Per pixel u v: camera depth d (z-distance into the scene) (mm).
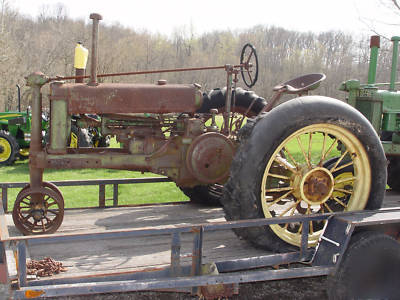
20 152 11117
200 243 2418
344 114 2910
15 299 2115
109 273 2377
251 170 2781
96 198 6676
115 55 26203
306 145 11664
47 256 2812
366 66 22562
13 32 32656
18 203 3264
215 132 3547
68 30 32719
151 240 3193
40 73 3346
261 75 26625
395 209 2947
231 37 39875
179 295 3229
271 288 3434
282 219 2641
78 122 3648
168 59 34125
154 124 3699
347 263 2611
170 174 3576
